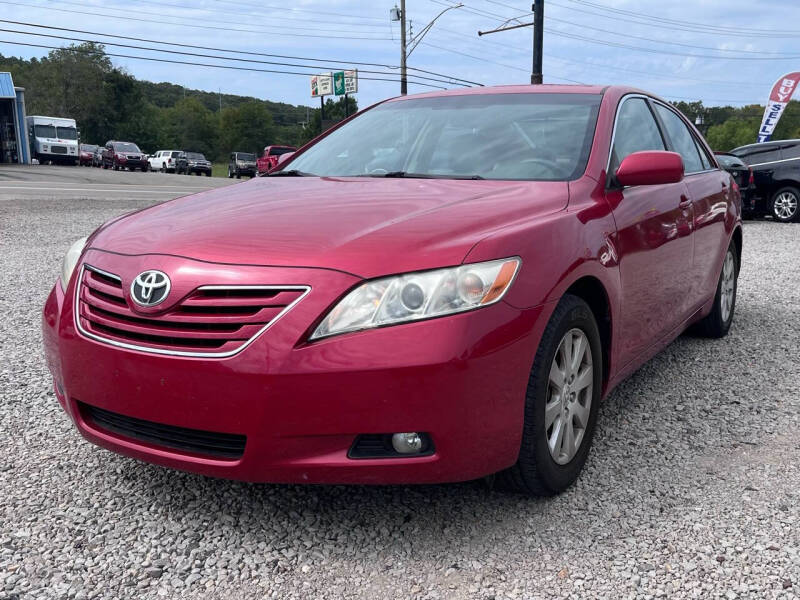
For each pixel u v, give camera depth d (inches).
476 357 84.9
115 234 104.7
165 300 88.0
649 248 126.0
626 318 118.8
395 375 82.4
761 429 130.4
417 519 98.2
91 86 3321.9
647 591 82.3
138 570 86.7
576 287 105.0
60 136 1681.8
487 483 101.0
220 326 86.0
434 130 137.9
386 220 96.3
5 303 226.5
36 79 3284.9
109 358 91.1
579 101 136.7
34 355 171.3
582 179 116.9
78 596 81.5
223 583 84.4
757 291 259.3
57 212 537.6
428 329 83.5
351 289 84.4
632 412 138.6
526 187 113.2
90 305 96.5
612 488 107.0
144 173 1571.1
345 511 100.4
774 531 94.7
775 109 959.0
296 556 89.8
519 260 91.3
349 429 83.4
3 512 99.7
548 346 94.0
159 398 87.8
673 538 93.2
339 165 138.2
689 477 110.9
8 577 84.7
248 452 85.1
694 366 168.1
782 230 487.5
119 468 113.6
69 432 127.4
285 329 83.7
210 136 4734.3
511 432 91.0
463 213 98.3
